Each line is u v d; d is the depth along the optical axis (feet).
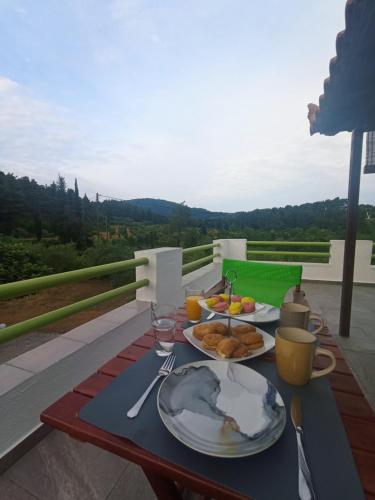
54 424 1.83
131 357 2.70
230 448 1.53
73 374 4.71
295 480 1.38
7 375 4.07
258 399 1.95
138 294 7.27
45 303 16.34
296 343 2.17
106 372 2.42
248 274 5.84
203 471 1.44
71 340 5.10
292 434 1.71
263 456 1.54
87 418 1.81
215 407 1.87
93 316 13.19
